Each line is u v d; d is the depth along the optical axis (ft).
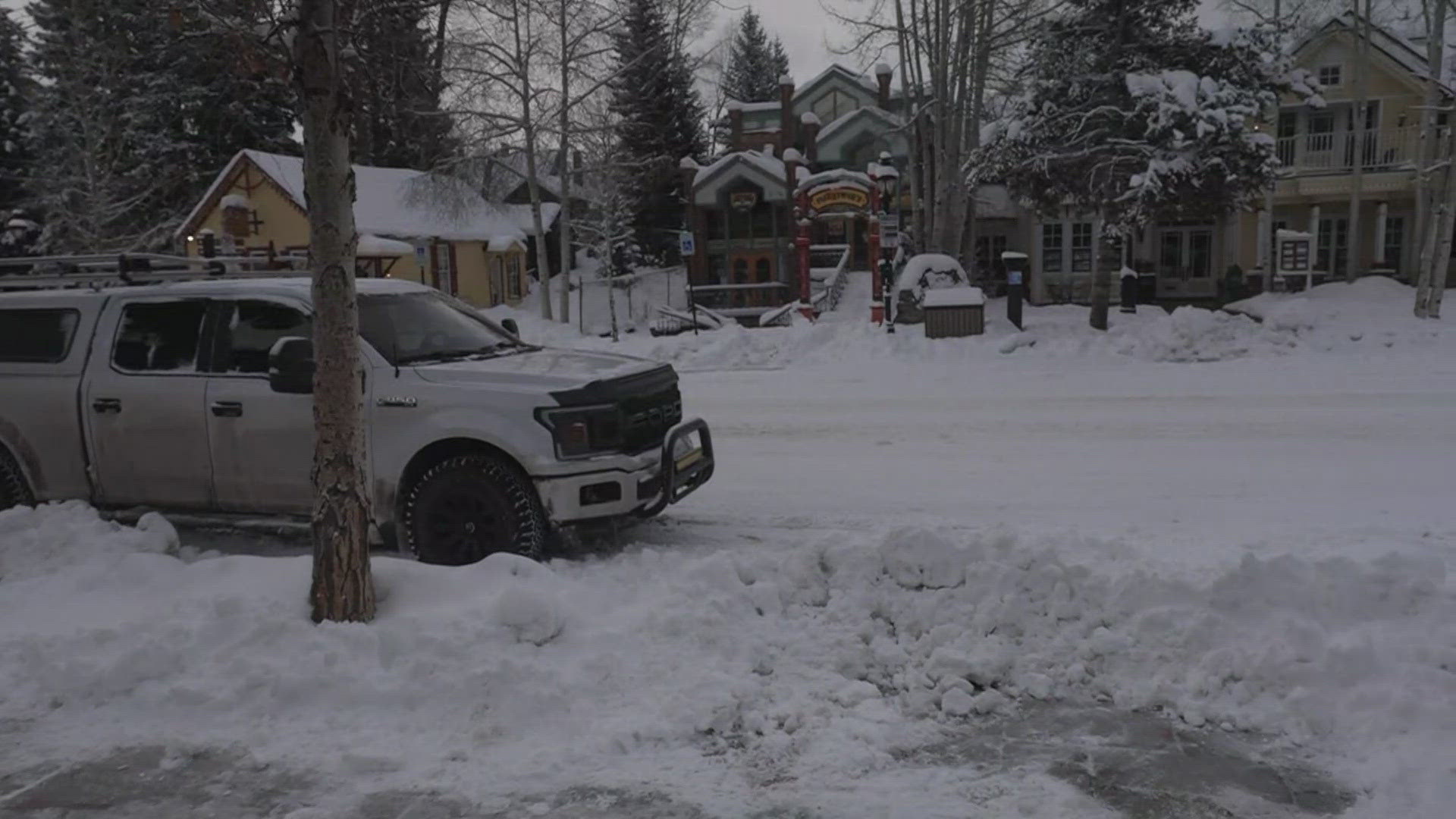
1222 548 21.58
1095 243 110.63
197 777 13.96
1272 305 83.20
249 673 16.07
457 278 117.91
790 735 14.61
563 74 92.07
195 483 23.39
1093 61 71.26
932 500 28.02
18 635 17.65
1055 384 49.32
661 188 141.69
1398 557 17.26
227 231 102.42
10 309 25.22
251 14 18.86
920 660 16.65
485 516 21.66
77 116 102.17
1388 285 88.02
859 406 44.83
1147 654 16.20
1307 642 15.67
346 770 13.98
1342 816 12.47
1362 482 28.58
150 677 16.33
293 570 19.43
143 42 97.81
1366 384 45.21
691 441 25.11
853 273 114.83
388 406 22.02
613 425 21.83
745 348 64.03
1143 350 57.67
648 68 129.90
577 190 140.56
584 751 14.15
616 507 21.70
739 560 19.34
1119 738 14.49
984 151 75.36
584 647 16.60
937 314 63.26
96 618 18.26
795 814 12.67
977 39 80.59
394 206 111.65
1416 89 102.12
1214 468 30.81
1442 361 50.96
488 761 14.06
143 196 108.27
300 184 106.22
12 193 129.49
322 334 17.37
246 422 22.68
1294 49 103.45
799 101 150.00
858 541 19.12
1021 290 67.72
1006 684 16.03
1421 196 89.86
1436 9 79.87
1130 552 19.48
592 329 100.37
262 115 115.65
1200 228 110.63
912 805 12.81
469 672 15.70
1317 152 106.11
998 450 34.60
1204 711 14.97
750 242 125.08
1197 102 66.54
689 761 13.97
